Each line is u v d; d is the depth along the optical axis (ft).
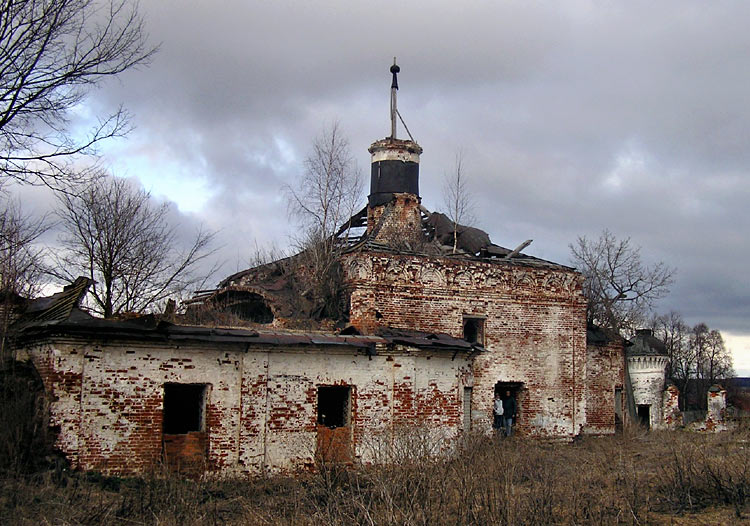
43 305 62.80
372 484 53.47
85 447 52.90
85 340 53.67
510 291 91.56
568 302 95.91
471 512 42.32
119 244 97.04
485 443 62.95
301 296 87.25
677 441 78.79
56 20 49.44
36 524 40.75
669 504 52.03
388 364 69.05
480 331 89.76
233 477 58.54
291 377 63.00
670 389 123.75
